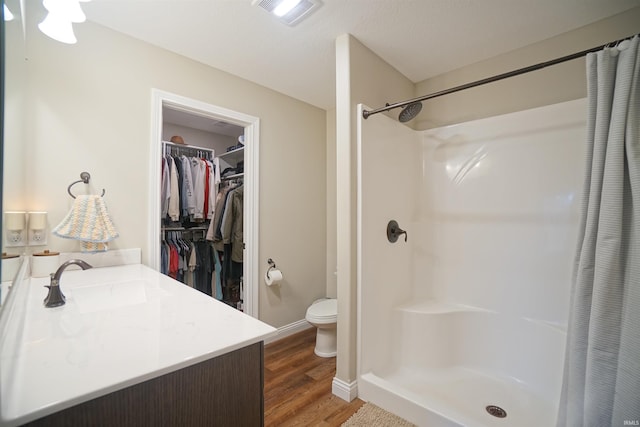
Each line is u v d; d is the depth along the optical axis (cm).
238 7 161
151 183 187
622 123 114
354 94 187
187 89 209
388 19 172
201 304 105
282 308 273
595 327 113
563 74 188
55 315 92
